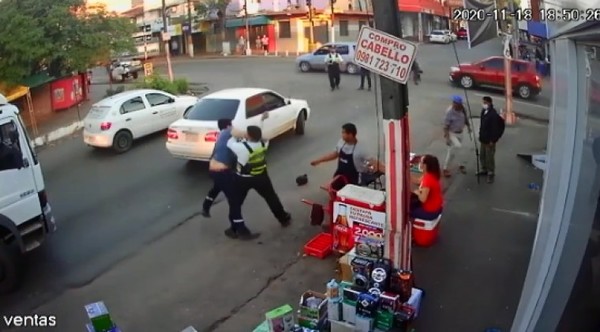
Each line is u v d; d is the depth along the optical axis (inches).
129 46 927.7
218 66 1396.4
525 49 1035.9
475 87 868.6
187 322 251.1
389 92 221.3
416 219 301.9
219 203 401.4
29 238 312.2
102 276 302.4
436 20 1989.4
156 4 1895.9
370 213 281.6
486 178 415.2
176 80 965.2
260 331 220.5
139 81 1127.0
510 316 234.8
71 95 909.8
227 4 1824.6
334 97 797.2
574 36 168.2
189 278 291.7
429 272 276.8
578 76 183.3
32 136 684.1
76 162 559.2
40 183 321.4
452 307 244.4
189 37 1808.6
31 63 815.7
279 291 272.1
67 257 329.7
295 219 357.7
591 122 177.0
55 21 813.9
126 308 266.5
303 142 547.8
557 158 195.5
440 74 1044.5
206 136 462.0
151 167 511.5
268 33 1754.4
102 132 566.3
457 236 316.5
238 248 323.3
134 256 324.2
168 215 385.4
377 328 214.5
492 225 329.1
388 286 225.6
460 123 422.0
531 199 368.2
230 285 281.3
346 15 1699.1
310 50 1692.9
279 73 1137.4
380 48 215.5
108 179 487.5
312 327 219.9
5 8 808.9
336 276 281.7
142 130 601.6
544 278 168.6
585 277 161.0
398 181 230.5
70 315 265.9
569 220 173.6
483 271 274.5
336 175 336.5
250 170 327.3
